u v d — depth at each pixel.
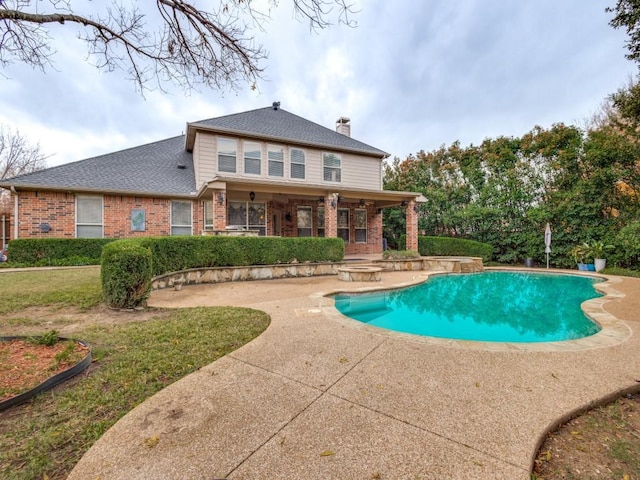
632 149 12.34
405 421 2.31
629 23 6.34
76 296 6.27
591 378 3.07
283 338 4.18
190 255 8.83
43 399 2.60
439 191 18.80
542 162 15.78
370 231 17.84
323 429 2.21
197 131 13.57
